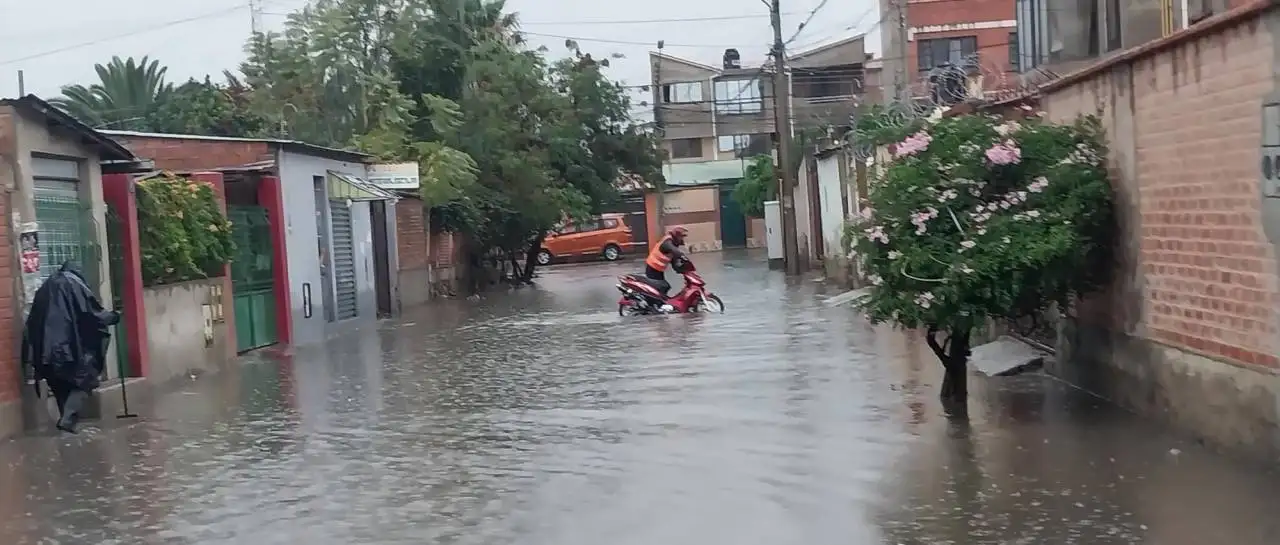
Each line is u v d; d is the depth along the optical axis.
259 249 21.19
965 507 7.88
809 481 8.84
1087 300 11.58
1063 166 10.62
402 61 35.41
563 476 9.34
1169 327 9.69
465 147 35.53
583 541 7.50
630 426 11.36
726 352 16.89
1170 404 9.69
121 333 15.08
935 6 39.03
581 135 40.81
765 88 64.94
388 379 15.90
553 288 37.50
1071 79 11.52
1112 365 10.95
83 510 8.84
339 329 25.05
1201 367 9.10
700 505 8.29
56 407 13.03
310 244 23.30
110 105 38.25
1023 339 13.98
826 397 12.48
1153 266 9.92
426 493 8.93
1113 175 10.70
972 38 38.94
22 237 12.50
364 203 27.36
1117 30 17.94
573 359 17.16
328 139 32.03
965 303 10.53
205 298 17.95
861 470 9.09
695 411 12.03
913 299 10.69
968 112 15.27
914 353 15.59
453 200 33.72
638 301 24.41
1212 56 8.74
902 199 10.81
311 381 16.11
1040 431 10.02
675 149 66.19
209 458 10.67
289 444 11.20
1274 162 7.82
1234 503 7.52
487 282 39.09
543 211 37.53
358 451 10.69
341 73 32.41
